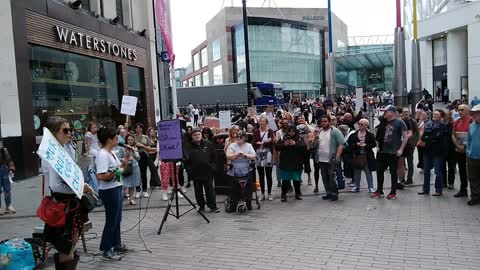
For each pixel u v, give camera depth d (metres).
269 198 9.82
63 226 4.50
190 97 51.94
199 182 8.73
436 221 7.39
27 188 12.23
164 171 10.13
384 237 6.57
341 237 6.65
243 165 8.73
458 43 39.66
